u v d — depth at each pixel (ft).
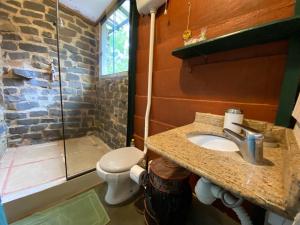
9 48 6.41
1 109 6.28
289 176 1.10
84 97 8.88
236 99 3.08
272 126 2.45
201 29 3.52
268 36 2.39
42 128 7.63
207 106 3.58
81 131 8.93
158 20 4.65
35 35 6.93
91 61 8.93
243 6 2.86
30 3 6.70
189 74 3.91
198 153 1.99
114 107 7.32
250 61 2.85
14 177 4.85
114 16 7.31
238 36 2.44
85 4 7.27
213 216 3.60
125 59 6.72
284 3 2.40
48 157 6.35
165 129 4.71
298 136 1.89
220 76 3.30
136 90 5.94
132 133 6.25
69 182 4.72
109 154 4.55
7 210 3.71
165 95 4.64
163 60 4.61
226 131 2.31
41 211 3.97
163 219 3.18
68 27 7.77
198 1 3.58
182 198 3.19
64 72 7.97
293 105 2.32
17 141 7.04
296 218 0.93
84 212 3.97
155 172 3.22
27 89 7.04
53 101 7.81
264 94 2.71
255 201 1.19
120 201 4.28
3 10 6.16
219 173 1.52
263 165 1.70
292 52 2.28
